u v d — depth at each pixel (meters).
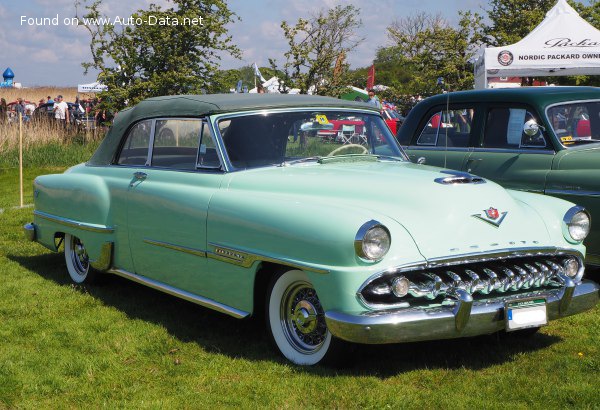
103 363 4.34
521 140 6.59
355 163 5.06
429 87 21.53
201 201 4.75
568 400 3.69
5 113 20.84
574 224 4.41
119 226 5.66
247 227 4.35
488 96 6.96
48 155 17.38
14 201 11.57
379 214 3.98
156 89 19.45
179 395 3.87
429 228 3.97
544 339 4.74
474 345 4.60
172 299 5.86
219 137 4.90
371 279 3.72
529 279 4.12
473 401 3.69
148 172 5.44
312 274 3.91
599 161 5.90
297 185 4.48
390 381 4.00
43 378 4.13
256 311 4.45
